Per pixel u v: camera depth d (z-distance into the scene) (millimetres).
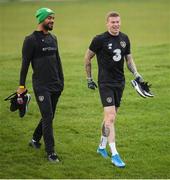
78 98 32125
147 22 108000
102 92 22828
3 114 28953
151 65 39844
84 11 129000
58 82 23156
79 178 21531
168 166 22812
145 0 146375
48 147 22750
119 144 25047
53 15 22797
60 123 27703
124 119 28234
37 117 28750
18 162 22844
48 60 22812
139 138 25797
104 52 22812
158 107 30281
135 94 32625
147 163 23062
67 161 22984
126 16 118625
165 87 34156
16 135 25953
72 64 41250
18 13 124688
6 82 35969
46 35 22922
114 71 22906
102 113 29547
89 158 23391
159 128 27094
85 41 82312
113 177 21703
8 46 76125
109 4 141125
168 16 116625
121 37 23031
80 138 25734
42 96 22656
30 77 37188
